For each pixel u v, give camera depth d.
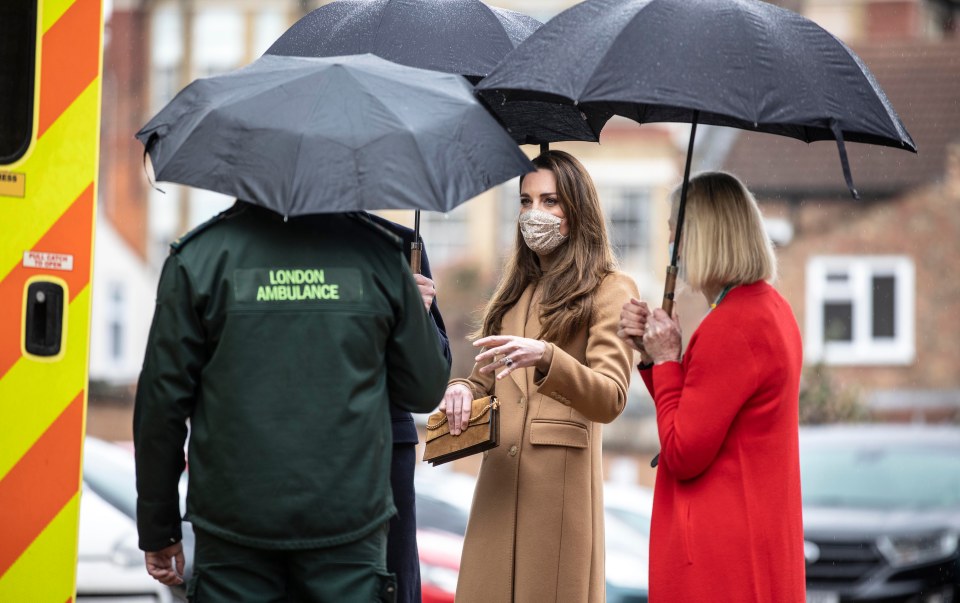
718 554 7.18
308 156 6.56
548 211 8.51
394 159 6.61
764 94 6.91
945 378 47.38
